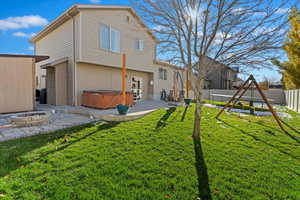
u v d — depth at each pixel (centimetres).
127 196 204
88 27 902
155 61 1392
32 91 769
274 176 252
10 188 212
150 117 658
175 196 206
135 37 1210
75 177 239
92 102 843
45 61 1198
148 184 228
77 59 887
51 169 258
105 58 1001
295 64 975
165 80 1596
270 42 345
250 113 825
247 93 1634
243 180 240
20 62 740
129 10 1136
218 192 214
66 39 966
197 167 274
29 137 412
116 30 1063
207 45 383
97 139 397
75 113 762
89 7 878
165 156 311
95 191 211
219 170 266
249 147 364
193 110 859
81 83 937
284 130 502
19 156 300
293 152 339
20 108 738
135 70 1272
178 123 566
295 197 207
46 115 559
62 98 937
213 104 1254
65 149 335
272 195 210
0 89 696
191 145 367
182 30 409
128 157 304
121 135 428
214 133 461
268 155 324
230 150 345
